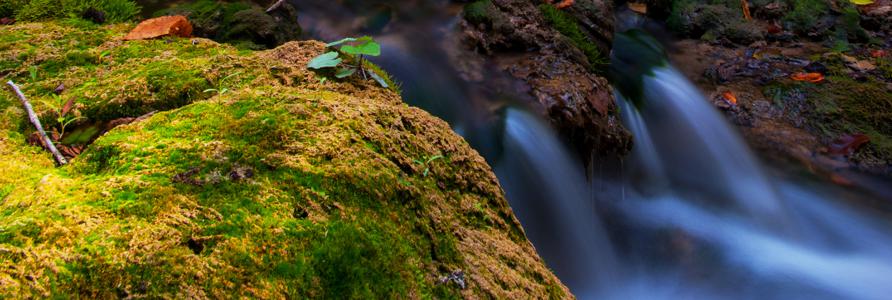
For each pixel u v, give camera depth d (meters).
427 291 1.46
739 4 8.34
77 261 1.18
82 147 2.14
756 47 7.79
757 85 7.04
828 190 5.70
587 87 4.80
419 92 4.56
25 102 2.25
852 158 6.03
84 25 3.34
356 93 2.52
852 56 7.63
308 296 1.29
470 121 4.41
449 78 4.75
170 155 1.66
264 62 2.68
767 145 6.25
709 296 4.33
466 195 2.01
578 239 4.33
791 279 4.52
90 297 1.13
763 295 4.34
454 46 5.09
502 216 2.09
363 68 2.75
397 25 5.30
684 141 6.00
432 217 1.71
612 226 4.86
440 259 1.59
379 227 1.53
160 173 1.56
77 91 2.44
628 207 5.11
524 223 3.99
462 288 1.53
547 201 4.22
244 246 1.32
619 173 5.19
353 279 1.35
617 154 5.05
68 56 2.81
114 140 1.78
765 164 6.05
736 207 5.45
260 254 1.31
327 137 1.81
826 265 4.73
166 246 1.26
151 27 3.22
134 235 1.28
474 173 2.12
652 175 5.53
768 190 5.70
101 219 1.32
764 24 8.20
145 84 2.42
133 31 3.18
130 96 2.35
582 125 4.57
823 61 7.39
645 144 5.62
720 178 5.78
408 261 1.49
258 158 1.66
